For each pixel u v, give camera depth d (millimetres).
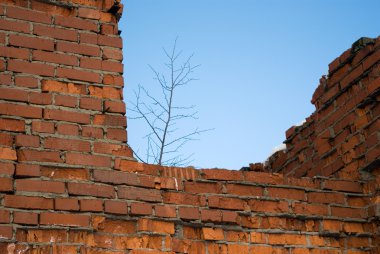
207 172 4219
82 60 4117
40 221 3555
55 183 3697
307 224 4410
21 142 3732
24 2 4133
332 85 5160
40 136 3797
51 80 3979
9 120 3766
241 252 4094
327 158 5176
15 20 4055
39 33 4082
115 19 4367
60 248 3537
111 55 4219
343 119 5016
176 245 3889
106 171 3861
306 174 5652
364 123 4789
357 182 4730
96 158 3875
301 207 4438
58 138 3836
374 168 4711
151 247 3803
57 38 4117
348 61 5000
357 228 4559
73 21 4215
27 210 3557
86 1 4312
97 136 3943
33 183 3641
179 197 4039
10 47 3967
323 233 4418
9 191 3562
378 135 4629
